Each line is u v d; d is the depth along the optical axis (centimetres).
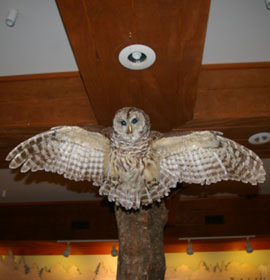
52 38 357
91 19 269
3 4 317
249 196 726
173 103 373
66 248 777
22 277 786
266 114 378
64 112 402
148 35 285
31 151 340
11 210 762
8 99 410
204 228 717
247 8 319
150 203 357
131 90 353
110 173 353
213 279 755
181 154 366
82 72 329
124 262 357
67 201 755
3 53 379
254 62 386
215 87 394
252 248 700
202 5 253
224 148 354
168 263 780
